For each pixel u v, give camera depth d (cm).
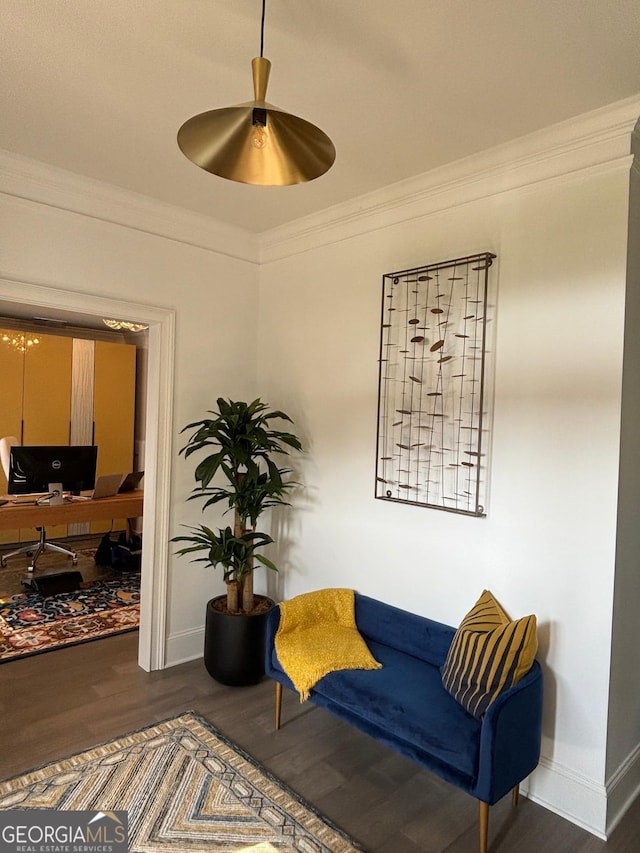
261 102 125
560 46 175
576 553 222
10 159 265
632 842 208
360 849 198
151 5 162
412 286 284
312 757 251
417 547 279
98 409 670
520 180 242
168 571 336
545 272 234
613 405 213
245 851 195
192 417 344
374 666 250
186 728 268
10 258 271
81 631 387
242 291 366
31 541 627
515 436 242
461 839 205
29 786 223
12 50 185
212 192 302
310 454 339
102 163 271
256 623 310
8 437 559
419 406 280
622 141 211
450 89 200
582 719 219
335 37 174
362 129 230
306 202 312
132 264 314
